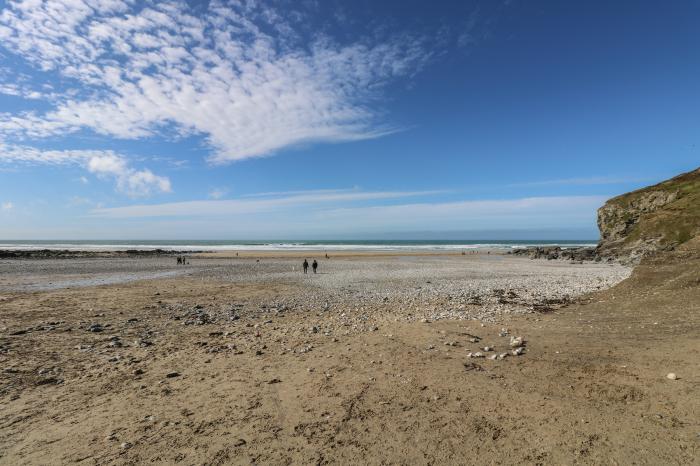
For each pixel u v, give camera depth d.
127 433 6.61
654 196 70.31
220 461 5.68
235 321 17.53
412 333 13.38
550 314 17.61
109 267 53.72
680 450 5.40
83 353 12.02
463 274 43.38
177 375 9.66
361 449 5.92
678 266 23.00
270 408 7.49
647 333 11.95
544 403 7.21
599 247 74.56
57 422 7.12
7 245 160.50
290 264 61.66
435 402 7.50
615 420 6.39
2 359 11.34
